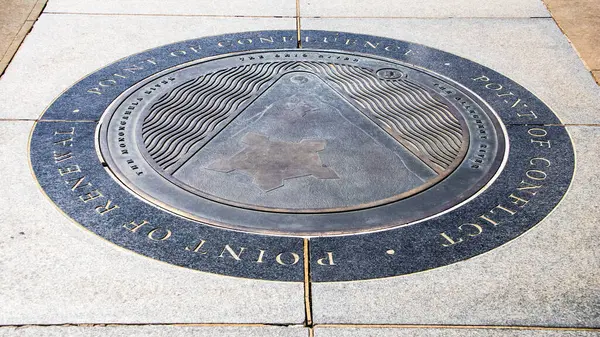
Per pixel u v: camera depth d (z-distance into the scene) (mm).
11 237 2398
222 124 2902
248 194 2572
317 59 3352
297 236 2420
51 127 2867
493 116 2992
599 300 2242
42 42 3418
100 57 3322
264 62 3316
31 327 2135
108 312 2182
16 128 2855
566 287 2279
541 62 3379
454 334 2143
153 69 3244
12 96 3037
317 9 3801
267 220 2475
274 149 2775
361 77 3227
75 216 2477
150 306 2201
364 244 2396
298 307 2205
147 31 3545
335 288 2260
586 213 2531
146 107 2986
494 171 2697
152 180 2621
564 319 2189
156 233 2422
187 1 3846
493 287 2273
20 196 2549
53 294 2227
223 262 2330
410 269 2322
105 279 2275
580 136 2893
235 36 3520
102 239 2400
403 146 2812
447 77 3244
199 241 2396
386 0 3920
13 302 2201
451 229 2457
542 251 2391
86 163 2693
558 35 3607
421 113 2998
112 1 3816
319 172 2672
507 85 3201
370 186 2617
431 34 3588
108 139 2812
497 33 3613
